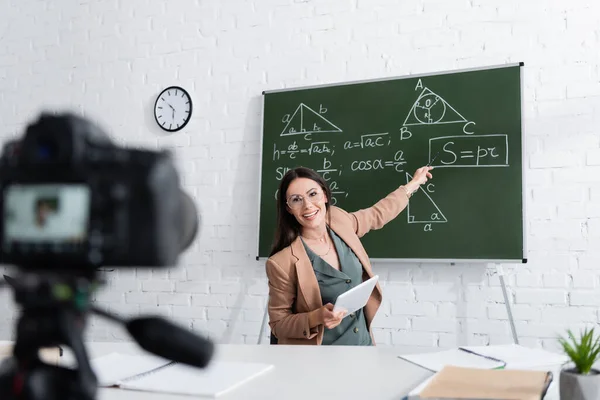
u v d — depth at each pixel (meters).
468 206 2.57
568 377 0.83
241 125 3.04
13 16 3.51
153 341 0.52
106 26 3.35
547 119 2.53
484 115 2.59
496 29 2.64
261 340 2.89
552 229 2.49
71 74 3.38
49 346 0.51
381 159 2.74
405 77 2.74
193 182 3.09
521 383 0.93
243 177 3.01
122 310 3.14
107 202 0.47
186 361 0.53
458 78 2.65
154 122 3.20
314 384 1.03
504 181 2.53
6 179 0.48
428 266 2.66
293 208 2.03
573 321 2.43
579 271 2.44
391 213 2.50
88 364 0.52
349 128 2.81
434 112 2.68
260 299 2.92
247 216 2.98
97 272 0.52
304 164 2.86
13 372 0.51
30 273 0.50
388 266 2.72
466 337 2.58
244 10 3.09
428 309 2.64
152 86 3.23
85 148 0.48
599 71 2.48
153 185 0.47
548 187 2.51
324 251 2.06
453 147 2.63
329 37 2.92
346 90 2.83
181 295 3.05
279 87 2.98
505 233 2.51
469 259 2.55
